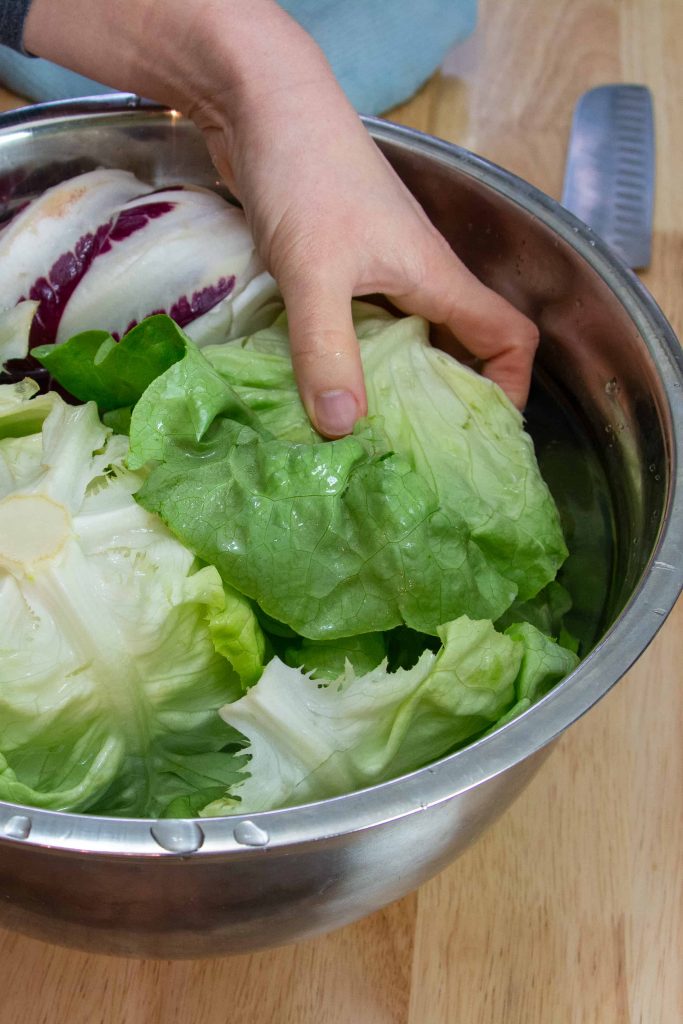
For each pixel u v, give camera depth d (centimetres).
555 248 84
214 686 77
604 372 85
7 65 101
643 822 83
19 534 75
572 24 109
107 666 75
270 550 76
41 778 76
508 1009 79
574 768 84
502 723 76
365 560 76
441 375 84
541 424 88
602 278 82
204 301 86
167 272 85
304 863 70
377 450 79
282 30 85
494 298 86
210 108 86
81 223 86
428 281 85
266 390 82
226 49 84
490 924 81
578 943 80
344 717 75
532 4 111
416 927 80
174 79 86
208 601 75
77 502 77
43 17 87
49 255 85
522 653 77
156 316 78
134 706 76
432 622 77
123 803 78
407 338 85
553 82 106
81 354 81
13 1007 78
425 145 87
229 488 76
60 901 71
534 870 82
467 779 69
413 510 76
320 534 76
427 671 75
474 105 105
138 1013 78
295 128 84
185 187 88
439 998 79
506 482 82
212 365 81
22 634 75
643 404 81
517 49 108
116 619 75
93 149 88
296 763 75
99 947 74
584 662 72
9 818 68
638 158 100
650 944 80
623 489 83
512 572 81
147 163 90
